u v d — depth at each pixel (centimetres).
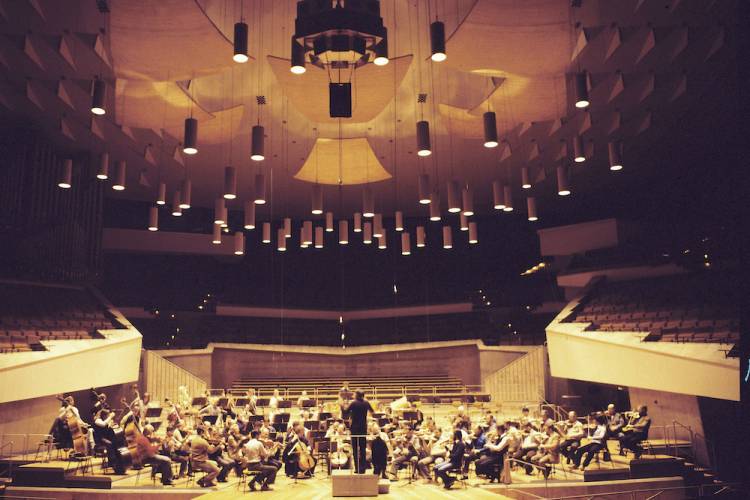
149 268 2458
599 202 2362
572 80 1349
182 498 985
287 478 1120
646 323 1669
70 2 1066
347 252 2825
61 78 1302
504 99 1438
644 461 1118
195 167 2042
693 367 1338
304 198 2444
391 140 1895
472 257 2714
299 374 2530
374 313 2727
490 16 1100
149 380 2034
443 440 1090
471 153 1950
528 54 1221
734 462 1279
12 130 1512
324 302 2767
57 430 1094
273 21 1412
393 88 1423
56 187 1656
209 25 1112
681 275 1867
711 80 1341
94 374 1580
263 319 2616
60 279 1753
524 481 1080
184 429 1223
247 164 2052
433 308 2661
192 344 2366
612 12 1107
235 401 1834
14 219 1507
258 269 2733
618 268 1997
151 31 1141
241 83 1611
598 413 1193
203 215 2564
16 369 1284
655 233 1966
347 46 836
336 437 1145
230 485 1038
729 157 1680
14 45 1172
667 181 2062
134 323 2366
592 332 1738
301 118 1781
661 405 1478
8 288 1592
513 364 2206
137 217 2402
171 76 1297
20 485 1040
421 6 1362
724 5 1082
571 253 2133
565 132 1641
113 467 1068
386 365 2567
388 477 1133
